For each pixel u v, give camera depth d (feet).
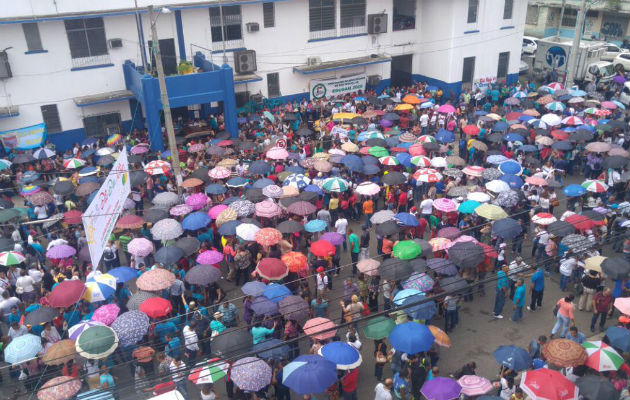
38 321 44.32
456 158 76.59
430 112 104.58
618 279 49.16
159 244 63.87
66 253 56.13
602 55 129.18
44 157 81.92
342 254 65.41
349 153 83.51
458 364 47.78
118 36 94.27
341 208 70.28
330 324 43.50
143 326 43.01
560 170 75.51
